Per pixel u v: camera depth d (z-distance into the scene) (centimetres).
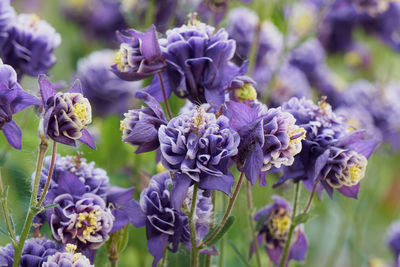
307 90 99
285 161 53
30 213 54
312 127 58
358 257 98
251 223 64
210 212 58
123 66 58
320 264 103
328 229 106
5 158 62
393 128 106
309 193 67
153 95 60
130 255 81
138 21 82
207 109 56
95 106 90
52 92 53
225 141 53
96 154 76
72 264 54
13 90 53
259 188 70
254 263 73
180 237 58
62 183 57
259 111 54
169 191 58
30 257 55
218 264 66
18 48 65
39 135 54
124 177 79
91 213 56
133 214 58
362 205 98
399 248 94
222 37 58
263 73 90
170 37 58
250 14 88
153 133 54
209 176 53
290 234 61
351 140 58
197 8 77
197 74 58
